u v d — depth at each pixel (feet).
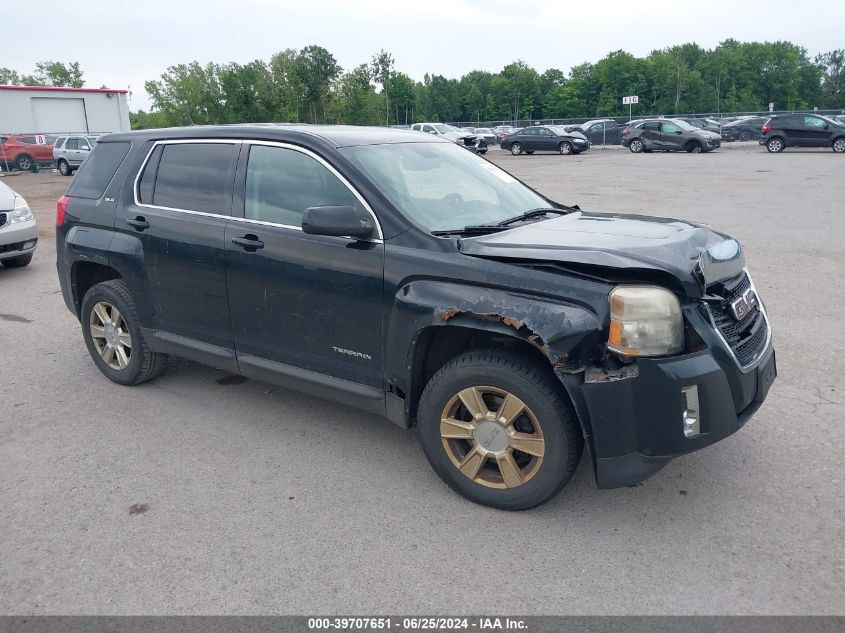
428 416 12.05
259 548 10.92
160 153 16.10
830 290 24.50
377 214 12.39
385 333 12.30
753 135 134.82
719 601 9.44
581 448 11.12
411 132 16.12
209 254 14.55
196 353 15.53
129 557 10.76
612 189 58.59
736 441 13.80
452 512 11.79
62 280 18.38
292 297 13.41
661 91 371.15
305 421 15.56
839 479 12.33
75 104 133.08
